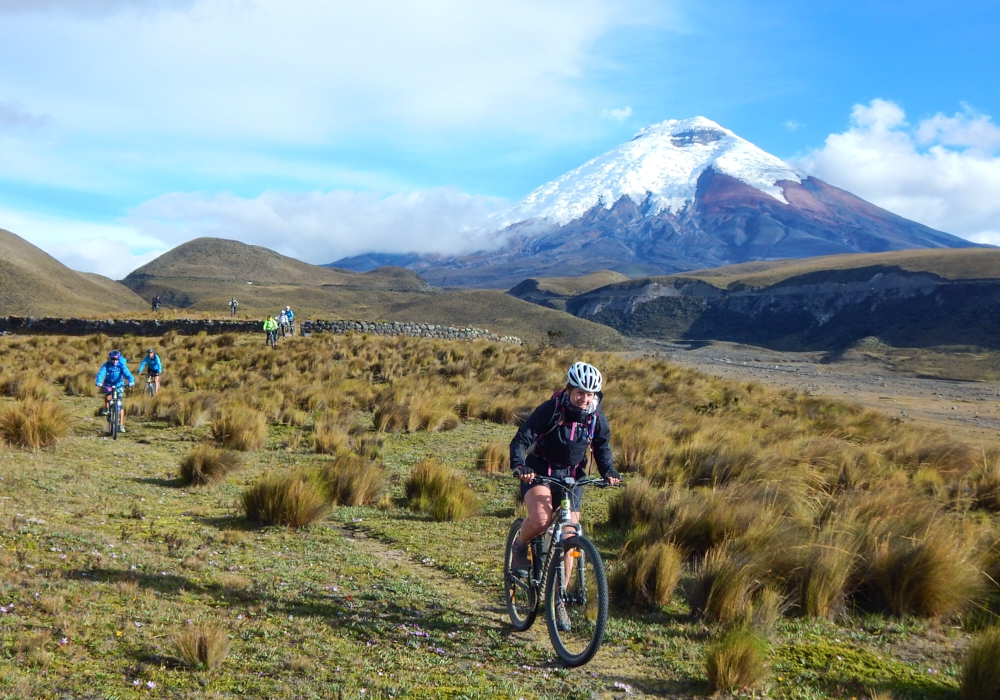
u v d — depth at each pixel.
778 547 6.49
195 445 13.43
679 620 5.79
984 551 7.03
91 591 5.34
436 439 15.56
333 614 5.47
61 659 4.17
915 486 11.27
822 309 158.25
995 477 11.10
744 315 172.75
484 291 157.38
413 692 4.22
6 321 43.88
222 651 4.36
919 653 5.33
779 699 4.47
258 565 6.62
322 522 8.66
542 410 5.11
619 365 29.48
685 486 10.89
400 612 5.66
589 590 5.59
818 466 11.91
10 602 4.91
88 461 11.13
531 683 4.53
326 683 4.23
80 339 35.66
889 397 47.75
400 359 28.16
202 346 32.91
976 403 42.69
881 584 6.18
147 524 7.76
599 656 5.02
